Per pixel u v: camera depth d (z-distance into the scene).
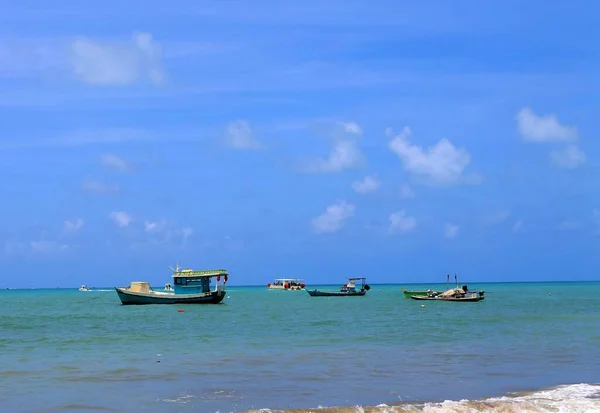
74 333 53.91
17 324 65.50
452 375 30.09
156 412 22.72
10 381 28.88
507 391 26.27
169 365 33.59
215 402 24.36
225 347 41.88
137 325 63.38
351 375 30.17
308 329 56.94
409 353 38.06
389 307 100.69
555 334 50.09
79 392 26.31
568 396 24.92
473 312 83.62
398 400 24.61
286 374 30.48
